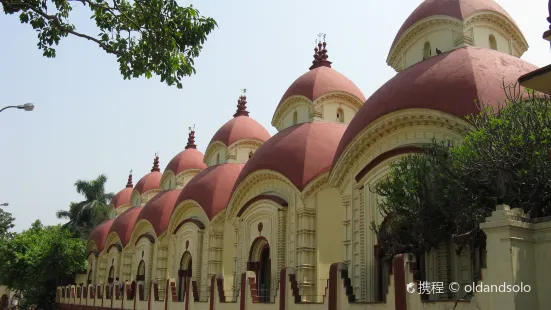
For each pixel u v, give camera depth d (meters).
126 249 42.34
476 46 20.19
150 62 14.27
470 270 15.10
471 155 12.74
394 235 15.36
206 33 14.41
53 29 14.25
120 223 45.09
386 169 18.23
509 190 11.88
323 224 22.14
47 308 53.09
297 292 17.62
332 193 22.62
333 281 15.62
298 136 24.16
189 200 31.45
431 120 17.03
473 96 16.27
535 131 11.97
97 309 38.34
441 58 18.62
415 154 15.89
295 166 22.86
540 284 9.92
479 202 12.80
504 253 9.83
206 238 30.53
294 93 26.44
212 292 23.50
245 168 25.91
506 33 21.19
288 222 23.14
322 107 25.59
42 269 48.38
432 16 20.92
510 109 13.46
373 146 19.19
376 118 18.28
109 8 14.22
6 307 50.16
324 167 22.47
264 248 24.84
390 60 23.00
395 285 13.01
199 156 40.72
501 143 12.25
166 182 41.06
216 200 30.20
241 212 26.02
